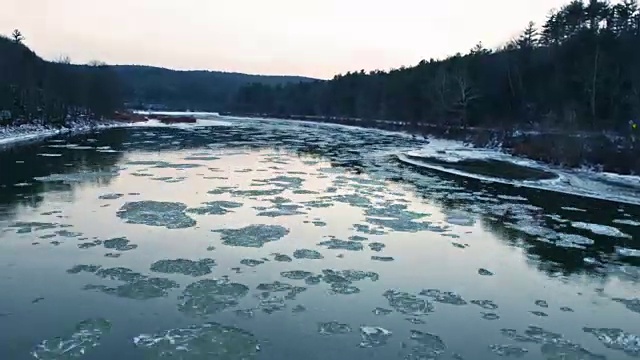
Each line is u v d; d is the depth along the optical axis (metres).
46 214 17.88
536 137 39.59
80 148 38.06
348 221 17.98
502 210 20.23
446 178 27.88
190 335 9.56
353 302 11.23
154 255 13.90
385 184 25.69
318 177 27.34
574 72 47.94
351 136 58.03
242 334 9.66
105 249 14.27
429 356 9.03
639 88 40.09
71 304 10.77
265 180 25.88
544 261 14.20
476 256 14.51
